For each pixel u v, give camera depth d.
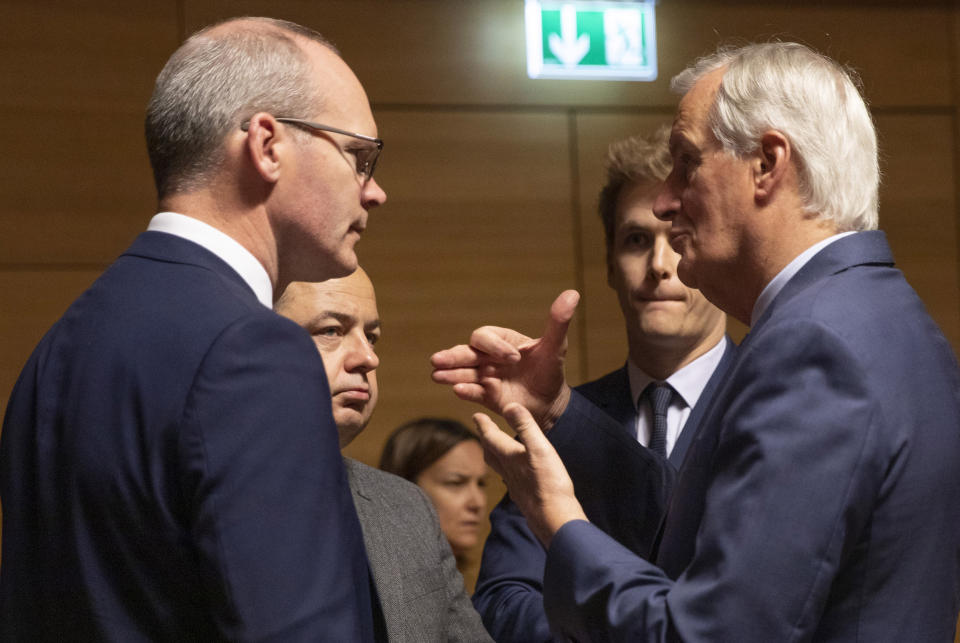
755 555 1.03
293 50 1.18
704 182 1.25
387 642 1.17
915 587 1.07
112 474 0.99
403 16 4.00
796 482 1.03
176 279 1.07
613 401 1.94
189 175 1.14
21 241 3.69
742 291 1.26
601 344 4.09
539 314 4.07
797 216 1.19
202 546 0.95
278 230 1.16
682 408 1.88
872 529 1.05
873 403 1.04
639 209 1.90
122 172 3.77
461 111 4.04
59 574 1.02
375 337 1.67
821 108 1.20
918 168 4.29
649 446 1.85
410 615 1.46
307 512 0.97
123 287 1.08
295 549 0.96
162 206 1.15
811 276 1.16
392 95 3.98
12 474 1.10
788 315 1.10
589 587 1.17
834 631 1.07
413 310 4.00
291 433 0.98
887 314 1.11
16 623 1.07
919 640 1.07
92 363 1.04
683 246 1.30
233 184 1.13
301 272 1.22
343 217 1.19
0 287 3.66
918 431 1.06
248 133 1.13
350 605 0.98
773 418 1.06
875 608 1.06
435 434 3.04
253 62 1.16
